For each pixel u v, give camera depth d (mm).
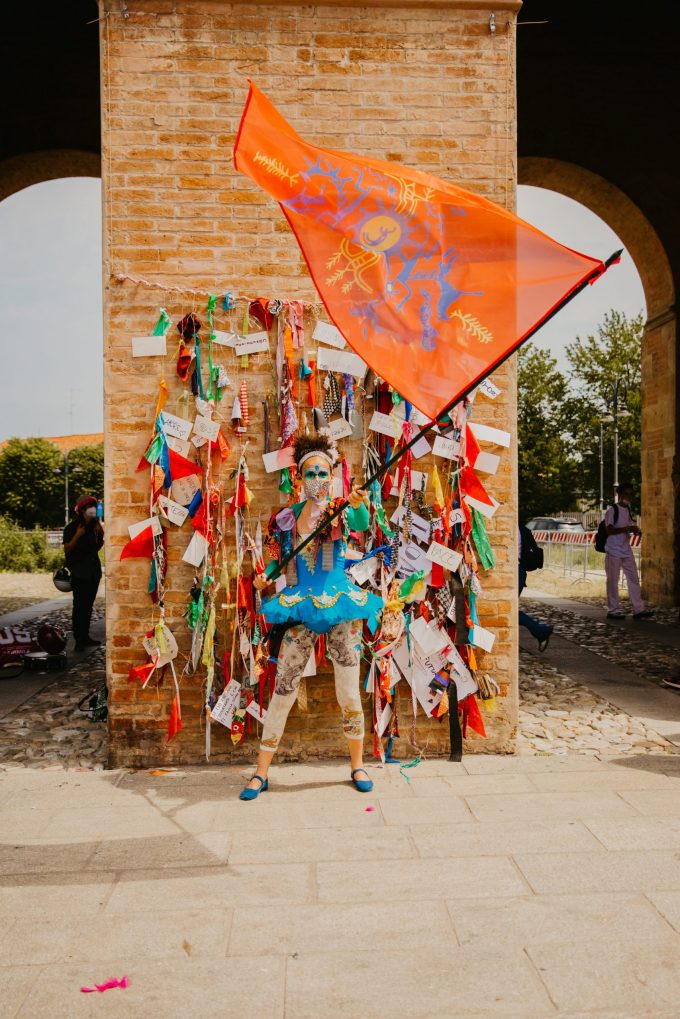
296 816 4203
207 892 3396
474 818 4148
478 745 5219
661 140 13188
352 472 5152
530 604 14164
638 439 37438
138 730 5027
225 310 5035
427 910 3225
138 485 5020
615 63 13086
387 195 4250
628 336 38062
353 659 4609
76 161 13188
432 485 5168
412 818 4156
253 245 5043
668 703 6711
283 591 4508
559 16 12688
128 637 5020
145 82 4992
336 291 4203
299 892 3389
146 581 5023
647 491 14219
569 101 13148
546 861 3646
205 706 4984
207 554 4992
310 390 5074
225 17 5012
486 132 5117
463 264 4211
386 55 5086
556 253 4160
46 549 26844
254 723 5078
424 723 5160
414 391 4152
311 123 5070
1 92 12672
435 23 5090
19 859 3727
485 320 4176
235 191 5039
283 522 4688
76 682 7691
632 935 3021
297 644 4531
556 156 13180
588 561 22609
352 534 4988
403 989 2707
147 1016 2584
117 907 3279
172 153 5012
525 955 2898
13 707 6652
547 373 38875
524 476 38500
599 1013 2570
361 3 5027
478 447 5145
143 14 4980
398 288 4215
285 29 5043
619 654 9062
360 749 4656
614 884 3422
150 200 5016
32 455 65625
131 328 5020
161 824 4117
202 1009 2617
